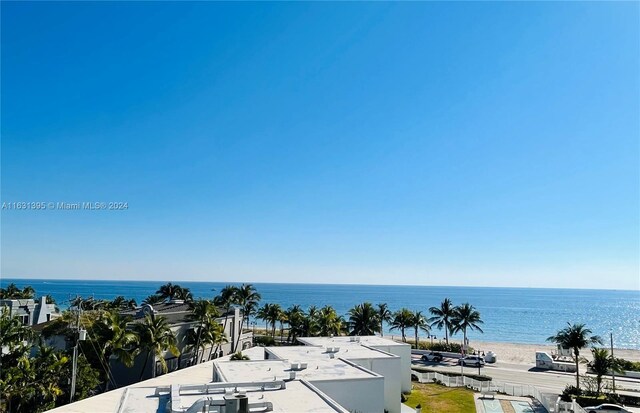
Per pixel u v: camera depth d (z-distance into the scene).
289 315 84.06
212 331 53.59
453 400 40.88
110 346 40.94
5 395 31.42
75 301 44.12
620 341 136.00
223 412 15.90
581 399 42.62
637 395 45.69
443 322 81.31
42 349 36.19
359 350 36.81
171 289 108.44
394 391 33.00
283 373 25.78
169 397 19.34
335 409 17.94
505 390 45.09
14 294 92.62
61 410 25.16
